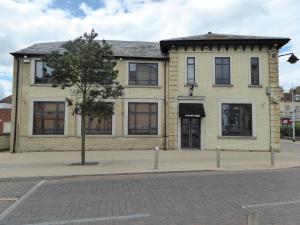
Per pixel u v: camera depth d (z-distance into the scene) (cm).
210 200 928
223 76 2734
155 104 2722
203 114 2638
